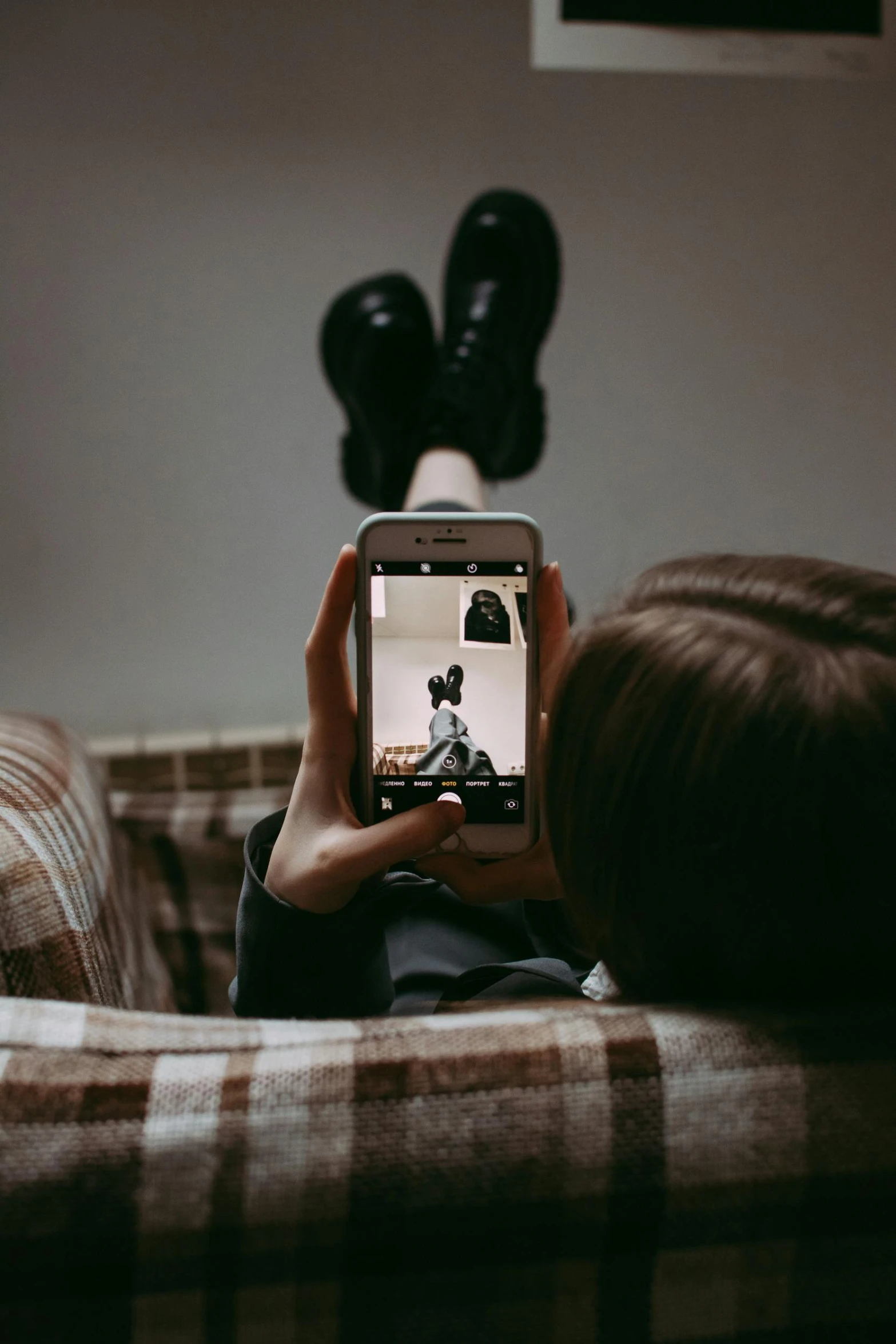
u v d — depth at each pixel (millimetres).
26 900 484
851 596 342
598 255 1303
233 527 1341
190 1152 313
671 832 329
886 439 1418
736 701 316
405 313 1258
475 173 1259
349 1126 319
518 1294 324
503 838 535
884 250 1344
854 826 311
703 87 1259
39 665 1347
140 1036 346
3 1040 340
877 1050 333
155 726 1383
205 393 1295
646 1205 320
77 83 1179
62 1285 309
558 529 1396
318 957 496
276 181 1235
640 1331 330
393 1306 322
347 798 513
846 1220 327
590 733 347
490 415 1225
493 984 582
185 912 1111
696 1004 352
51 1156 310
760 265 1332
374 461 1309
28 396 1269
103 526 1319
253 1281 315
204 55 1187
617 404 1359
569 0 1187
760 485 1420
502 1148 318
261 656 1386
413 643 532
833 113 1286
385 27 1196
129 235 1233
